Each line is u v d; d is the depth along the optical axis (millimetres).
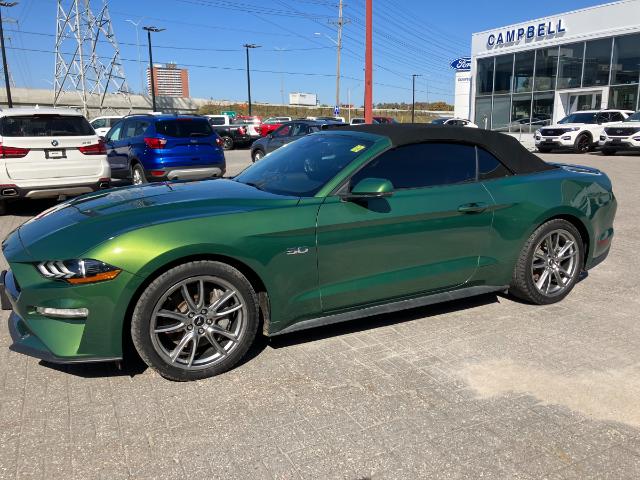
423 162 3889
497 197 4051
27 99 59344
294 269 3385
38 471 2418
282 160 4301
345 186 3574
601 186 4699
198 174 10984
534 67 27766
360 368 3410
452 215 3848
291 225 3330
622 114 21562
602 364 3471
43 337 2996
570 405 2998
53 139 8203
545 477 2410
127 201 3574
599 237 4699
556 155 20531
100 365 3447
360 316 3699
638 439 2697
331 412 2910
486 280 4188
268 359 3529
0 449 2570
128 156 11344
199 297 3186
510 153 4285
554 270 4484
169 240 3010
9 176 7953
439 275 3916
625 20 23203
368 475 2412
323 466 2469
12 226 7867
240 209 3305
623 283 5129
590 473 2439
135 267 2936
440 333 3947
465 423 2816
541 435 2719
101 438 2670
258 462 2498
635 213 8492
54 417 2848
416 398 3057
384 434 2715
